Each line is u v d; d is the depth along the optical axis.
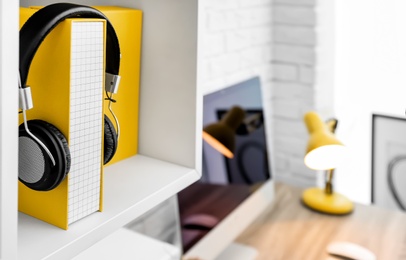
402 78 2.09
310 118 1.62
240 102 1.63
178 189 0.74
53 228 0.59
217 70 1.67
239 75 1.82
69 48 0.54
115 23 0.74
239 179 1.58
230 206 1.51
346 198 1.78
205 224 1.39
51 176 0.55
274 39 2.05
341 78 2.20
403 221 1.68
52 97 0.56
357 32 2.13
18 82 0.49
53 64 0.55
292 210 1.76
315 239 1.55
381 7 2.06
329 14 2.01
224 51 1.70
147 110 0.81
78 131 0.58
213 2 1.60
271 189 1.80
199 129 0.78
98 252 0.88
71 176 0.58
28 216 0.61
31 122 0.56
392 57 2.09
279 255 1.45
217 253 1.42
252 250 1.48
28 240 0.56
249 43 1.86
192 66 0.75
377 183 2.20
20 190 0.62
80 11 0.54
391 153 2.15
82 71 0.56
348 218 1.70
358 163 2.26
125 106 0.79
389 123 2.13
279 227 1.63
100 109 0.60
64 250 0.55
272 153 2.17
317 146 1.49
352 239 1.55
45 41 0.55
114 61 0.64
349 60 2.17
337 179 2.23
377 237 1.56
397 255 1.45
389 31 2.07
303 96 2.03
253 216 1.65
